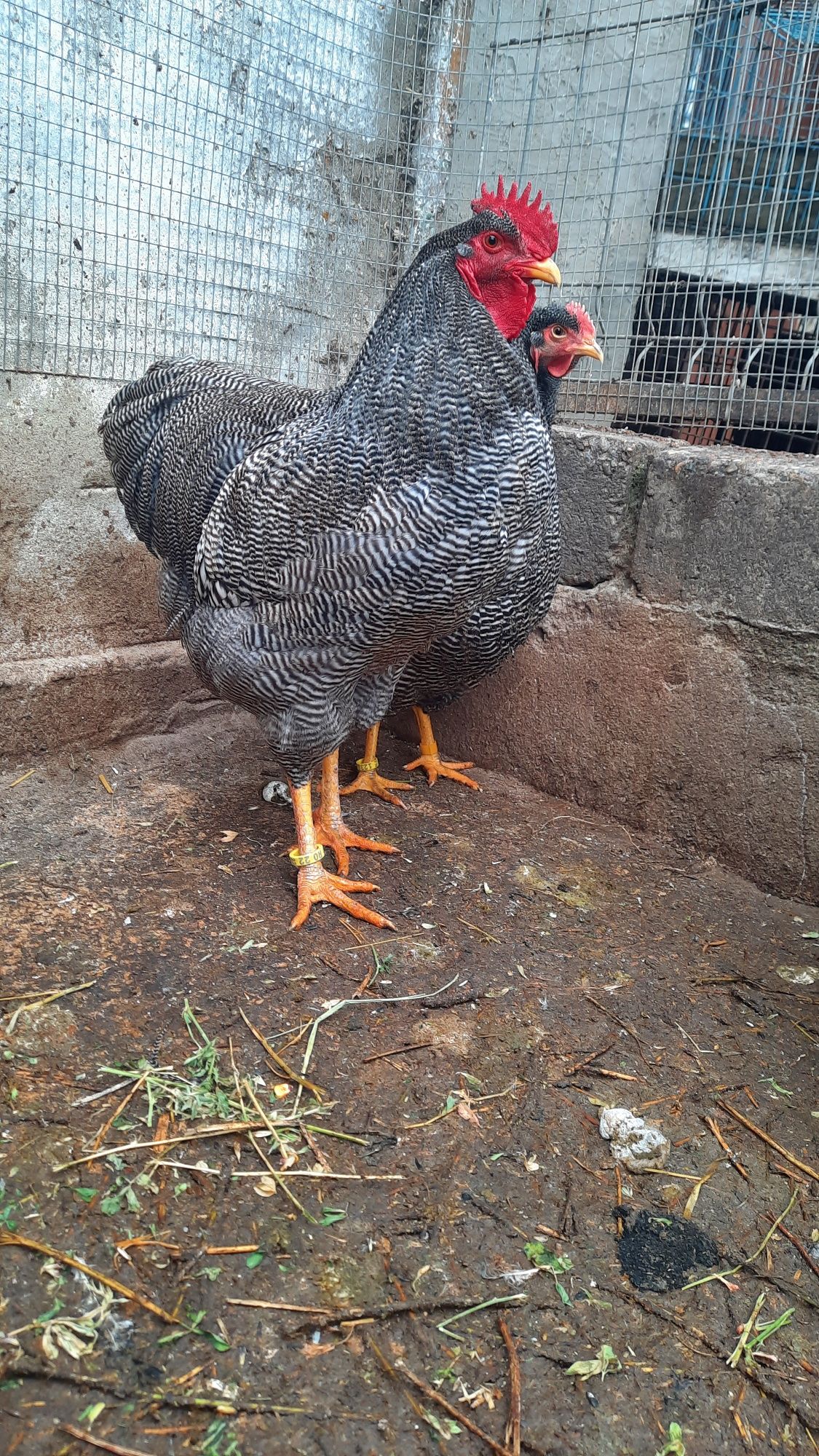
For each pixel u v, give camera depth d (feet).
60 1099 2.10
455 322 2.47
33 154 3.11
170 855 3.13
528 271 2.53
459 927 2.92
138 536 3.31
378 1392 1.64
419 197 4.44
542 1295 1.84
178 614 3.12
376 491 2.46
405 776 3.98
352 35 3.98
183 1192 1.93
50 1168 1.92
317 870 2.91
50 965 2.51
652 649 3.42
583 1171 2.13
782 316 4.32
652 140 4.55
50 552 3.50
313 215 4.05
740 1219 2.06
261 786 3.67
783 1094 2.40
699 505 3.23
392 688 3.11
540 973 2.74
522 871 3.26
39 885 2.86
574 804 3.79
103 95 3.24
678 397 3.97
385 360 2.48
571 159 4.50
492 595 2.98
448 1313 1.78
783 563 3.06
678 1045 2.52
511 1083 2.34
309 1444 1.54
